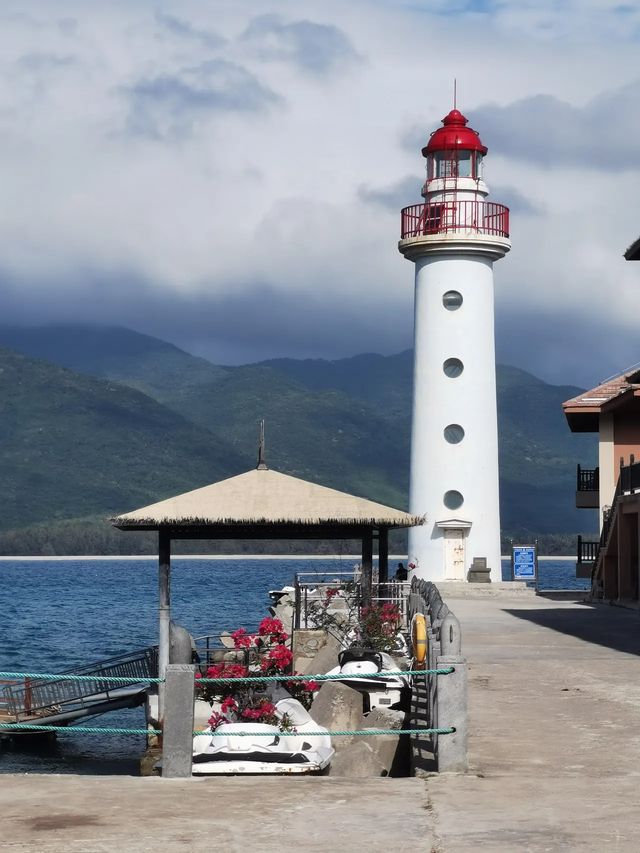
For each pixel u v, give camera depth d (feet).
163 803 34.83
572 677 62.44
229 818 32.96
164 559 87.35
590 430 180.24
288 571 541.75
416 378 168.35
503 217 168.04
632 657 71.92
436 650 46.34
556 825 31.83
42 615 253.24
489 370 167.53
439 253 166.30
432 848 29.66
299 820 32.68
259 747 50.06
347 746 57.00
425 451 166.30
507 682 60.49
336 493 89.61
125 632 208.95
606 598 135.44
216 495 88.17
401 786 37.17
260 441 92.63
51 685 105.81
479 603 133.69
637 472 122.62
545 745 43.60
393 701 65.21
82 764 93.04
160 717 81.92
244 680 42.73
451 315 166.30
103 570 613.93
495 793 35.94
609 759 41.04
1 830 31.65
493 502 166.40
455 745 39.42
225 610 255.29
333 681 62.44
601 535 144.15
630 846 29.60
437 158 167.43
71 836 31.01
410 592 91.04
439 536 164.96
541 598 148.77
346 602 89.66
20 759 95.14
